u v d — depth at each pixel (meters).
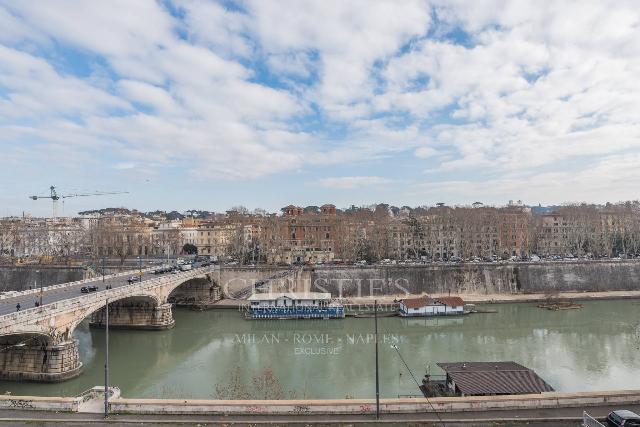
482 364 53.25
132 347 80.38
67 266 137.00
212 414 35.84
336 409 36.03
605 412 35.72
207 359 72.50
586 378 60.94
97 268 137.25
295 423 34.06
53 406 36.62
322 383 59.34
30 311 54.47
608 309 112.81
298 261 169.62
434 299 106.94
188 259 176.62
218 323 99.81
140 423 34.16
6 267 138.00
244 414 35.84
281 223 181.75
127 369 67.06
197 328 95.06
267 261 157.75
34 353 59.94
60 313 59.66
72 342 62.03
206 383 60.19
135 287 80.44
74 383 59.47
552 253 193.38
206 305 116.50
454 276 131.38
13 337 60.00
